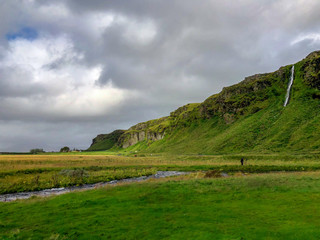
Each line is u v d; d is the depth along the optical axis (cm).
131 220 1496
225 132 17412
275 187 2294
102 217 1576
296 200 1862
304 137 10444
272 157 7419
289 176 2923
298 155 7344
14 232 1343
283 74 18812
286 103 15338
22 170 5069
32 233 1333
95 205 1905
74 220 1538
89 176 4647
